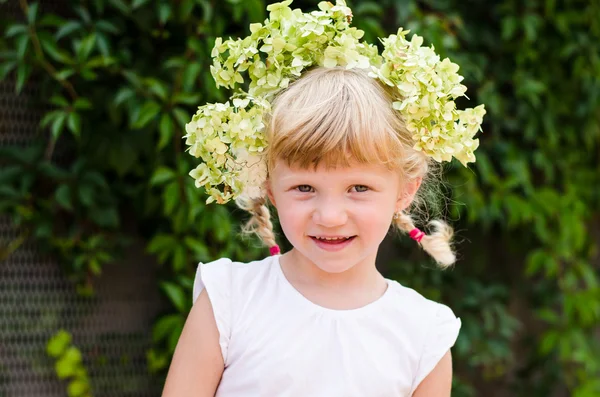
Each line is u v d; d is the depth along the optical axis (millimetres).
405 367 1469
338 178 1331
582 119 3164
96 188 2346
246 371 1419
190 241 2334
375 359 1442
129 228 2473
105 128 2336
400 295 1529
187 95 2268
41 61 2221
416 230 1646
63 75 2195
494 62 2957
